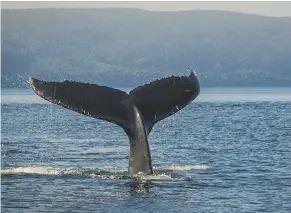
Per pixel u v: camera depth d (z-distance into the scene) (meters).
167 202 57.78
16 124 157.00
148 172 66.94
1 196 60.22
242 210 55.66
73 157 89.88
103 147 104.25
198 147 103.44
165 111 64.44
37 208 56.00
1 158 88.38
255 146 104.50
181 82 65.06
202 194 61.34
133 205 56.75
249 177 71.00
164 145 107.25
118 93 64.75
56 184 65.19
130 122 64.94
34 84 62.97
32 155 92.00
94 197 59.56
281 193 62.38
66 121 178.50
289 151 96.81
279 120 171.88
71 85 63.81
